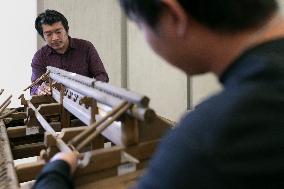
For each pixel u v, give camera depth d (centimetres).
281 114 40
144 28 51
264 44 44
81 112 110
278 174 39
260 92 41
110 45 317
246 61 43
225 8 41
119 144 79
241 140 39
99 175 73
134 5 47
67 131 84
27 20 286
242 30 44
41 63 231
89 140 72
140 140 78
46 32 219
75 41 236
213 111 42
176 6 43
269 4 44
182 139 42
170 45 49
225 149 39
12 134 130
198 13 42
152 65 331
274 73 42
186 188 40
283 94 41
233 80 44
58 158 64
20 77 291
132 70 325
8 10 280
